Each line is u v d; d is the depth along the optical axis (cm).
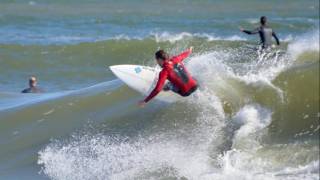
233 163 3791
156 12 14525
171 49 9294
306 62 4525
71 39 10138
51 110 4950
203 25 12219
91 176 3988
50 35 10575
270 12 15350
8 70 8175
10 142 4644
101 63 8656
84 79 7756
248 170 3722
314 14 14950
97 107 4809
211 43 9444
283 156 3738
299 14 14938
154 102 4569
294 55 4641
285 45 8719
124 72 4572
